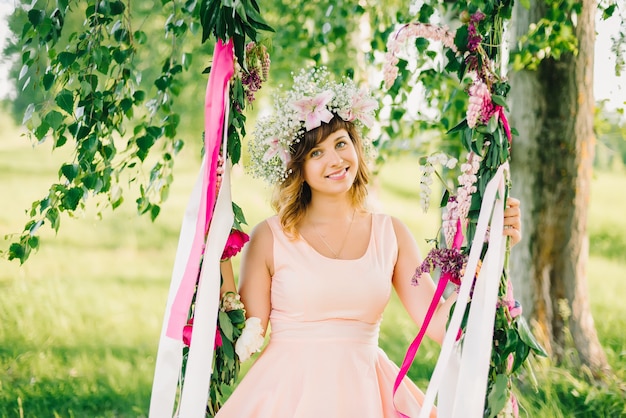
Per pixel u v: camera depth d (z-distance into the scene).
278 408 2.26
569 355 4.07
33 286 6.63
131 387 4.46
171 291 2.12
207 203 2.12
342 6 4.32
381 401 2.31
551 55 3.88
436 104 4.32
